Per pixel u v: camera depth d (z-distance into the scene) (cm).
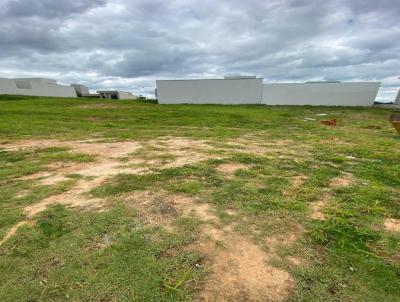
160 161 454
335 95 2302
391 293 156
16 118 1175
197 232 221
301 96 2366
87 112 1502
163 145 614
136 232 219
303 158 486
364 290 158
